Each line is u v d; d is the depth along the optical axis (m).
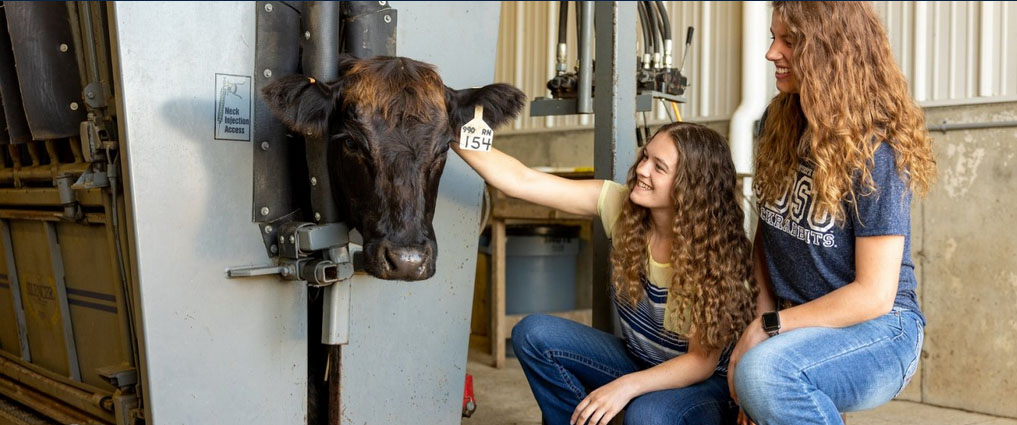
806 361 1.90
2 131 2.73
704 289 2.14
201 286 1.96
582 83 2.92
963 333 3.82
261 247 2.06
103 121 2.09
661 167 2.16
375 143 1.88
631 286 2.25
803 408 1.88
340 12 2.17
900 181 1.92
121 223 2.11
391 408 2.36
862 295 1.92
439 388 2.48
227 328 2.02
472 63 2.43
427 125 1.91
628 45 2.71
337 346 2.21
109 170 2.08
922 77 3.97
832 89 1.94
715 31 4.73
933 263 3.92
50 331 2.83
